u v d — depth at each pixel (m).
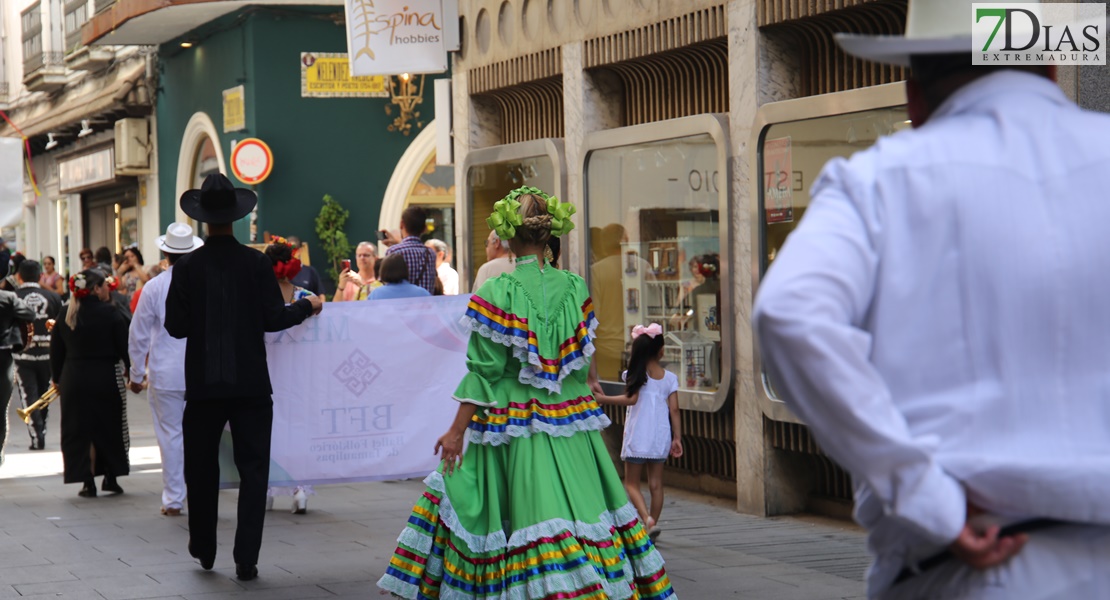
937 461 2.00
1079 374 2.01
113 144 27.23
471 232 12.78
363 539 8.35
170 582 7.01
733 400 9.26
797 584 6.69
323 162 21.41
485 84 12.44
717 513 9.13
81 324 10.25
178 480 9.38
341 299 13.56
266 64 21.08
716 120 9.09
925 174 2.05
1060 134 2.08
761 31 8.74
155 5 21.14
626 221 10.40
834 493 8.86
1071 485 1.95
